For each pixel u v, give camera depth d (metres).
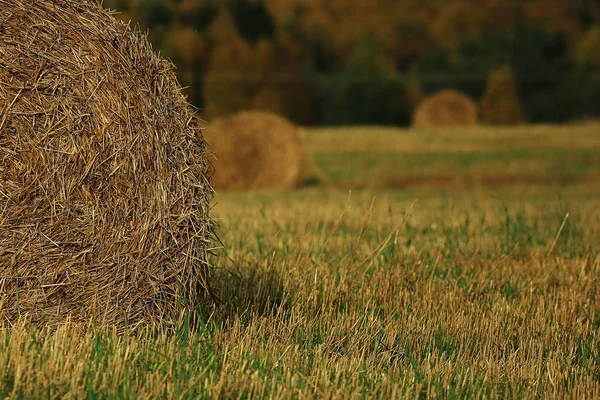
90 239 8.94
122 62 9.19
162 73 9.51
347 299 11.90
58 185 8.80
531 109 110.69
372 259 13.53
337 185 43.25
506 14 142.50
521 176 46.69
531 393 8.43
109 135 9.00
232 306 10.80
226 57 106.38
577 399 8.28
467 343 10.05
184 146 9.50
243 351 8.91
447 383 8.48
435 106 80.56
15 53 8.76
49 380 7.51
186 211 9.41
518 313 11.62
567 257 15.36
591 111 107.75
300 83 105.50
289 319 10.51
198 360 8.37
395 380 8.47
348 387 8.06
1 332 8.59
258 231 17.09
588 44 111.38
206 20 128.88
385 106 106.69
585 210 23.06
